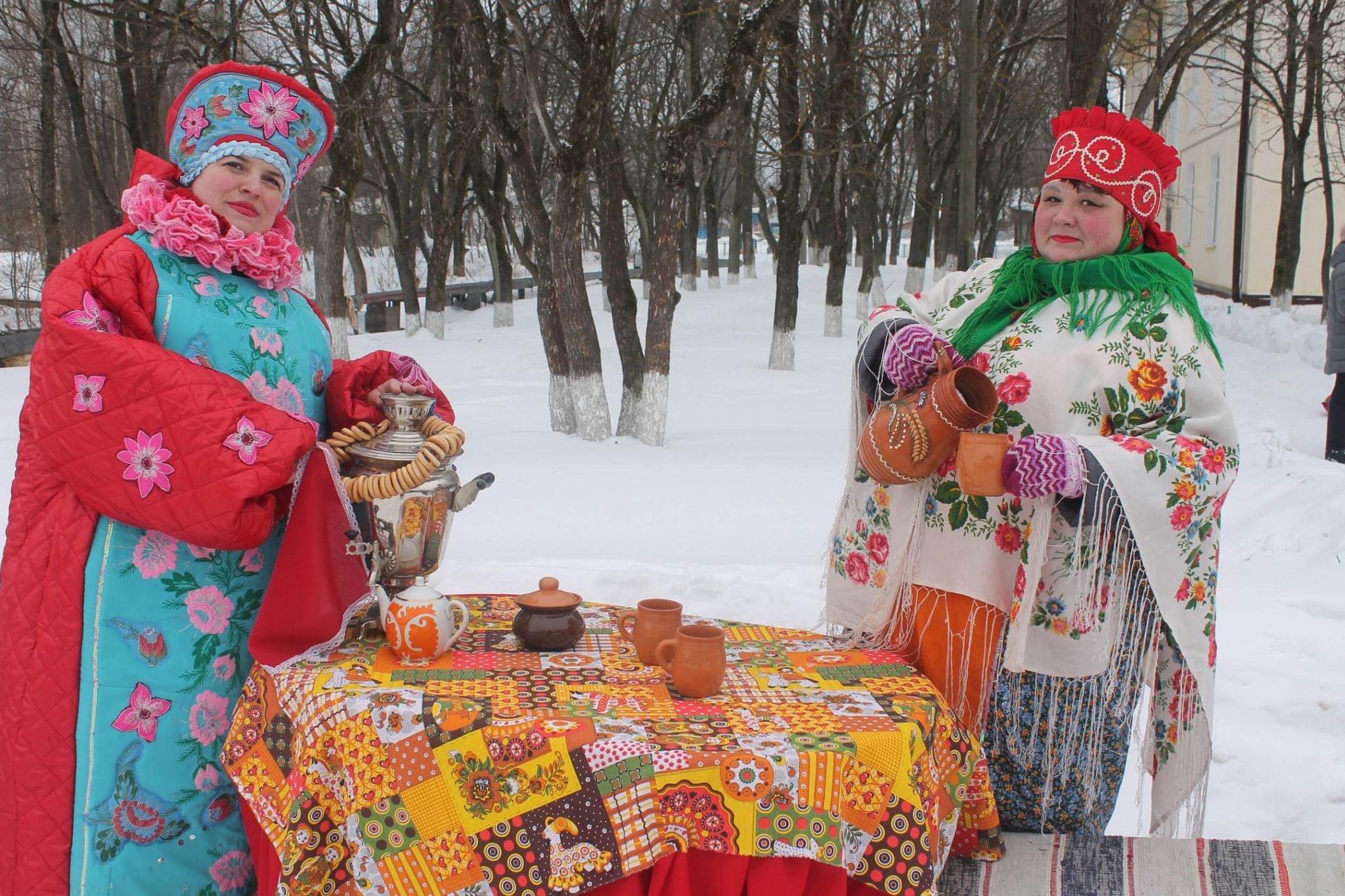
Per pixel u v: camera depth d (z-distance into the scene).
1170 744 2.45
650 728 2.00
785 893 1.96
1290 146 18.95
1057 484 2.12
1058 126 2.45
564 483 7.99
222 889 2.42
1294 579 5.25
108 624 2.25
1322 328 15.72
